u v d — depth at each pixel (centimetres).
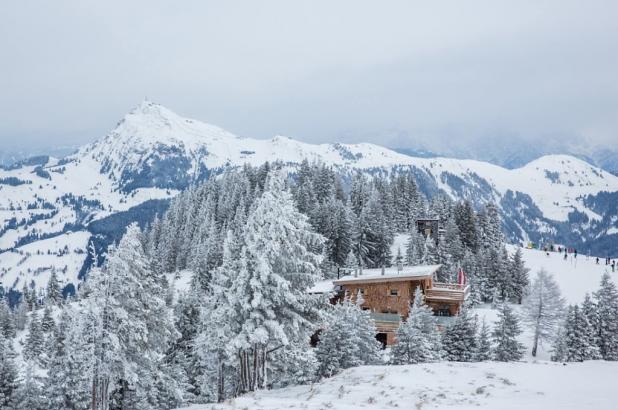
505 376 1709
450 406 1327
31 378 3594
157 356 3078
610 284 5594
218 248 7594
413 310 4072
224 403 1700
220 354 3256
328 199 11162
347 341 3516
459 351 4428
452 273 8181
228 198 11781
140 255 2923
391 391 1612
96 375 2666
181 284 9544
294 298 2575
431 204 12431
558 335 5347
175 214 14075
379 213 9994
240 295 2567
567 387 1462
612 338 5356
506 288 8212
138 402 3031
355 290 5800
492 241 10812
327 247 8538
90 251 2784
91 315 2648
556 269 9950
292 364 3212
